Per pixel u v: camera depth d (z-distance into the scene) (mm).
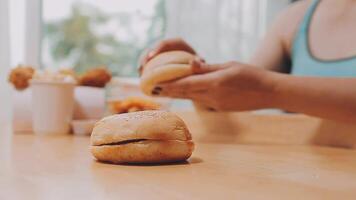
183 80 854
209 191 395
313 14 1290
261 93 896
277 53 1367
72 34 2145
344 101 878
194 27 2145
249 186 424
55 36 2127
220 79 858
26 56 2039
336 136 883
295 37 1310
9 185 415
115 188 404
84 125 994
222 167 542
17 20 1986
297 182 456
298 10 1368
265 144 863
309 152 748
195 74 863
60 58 2139
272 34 1411
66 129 1029
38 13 2074
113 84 1462
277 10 2275
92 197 364
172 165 543
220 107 914
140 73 940
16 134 1014
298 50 1276
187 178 467
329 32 1224
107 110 1151
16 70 1053
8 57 1896
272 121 948
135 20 2189
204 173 500
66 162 557
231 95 886
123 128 538
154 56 902
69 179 452
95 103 1136
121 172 498
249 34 2217
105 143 543
